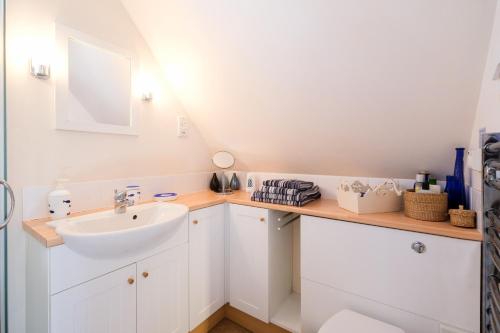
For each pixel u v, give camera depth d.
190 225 1.55
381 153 1.50
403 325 1.17
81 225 1.19
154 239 1.20
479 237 0.98
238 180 2.30
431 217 1.19
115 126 1.54
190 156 2.10
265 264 1.66
